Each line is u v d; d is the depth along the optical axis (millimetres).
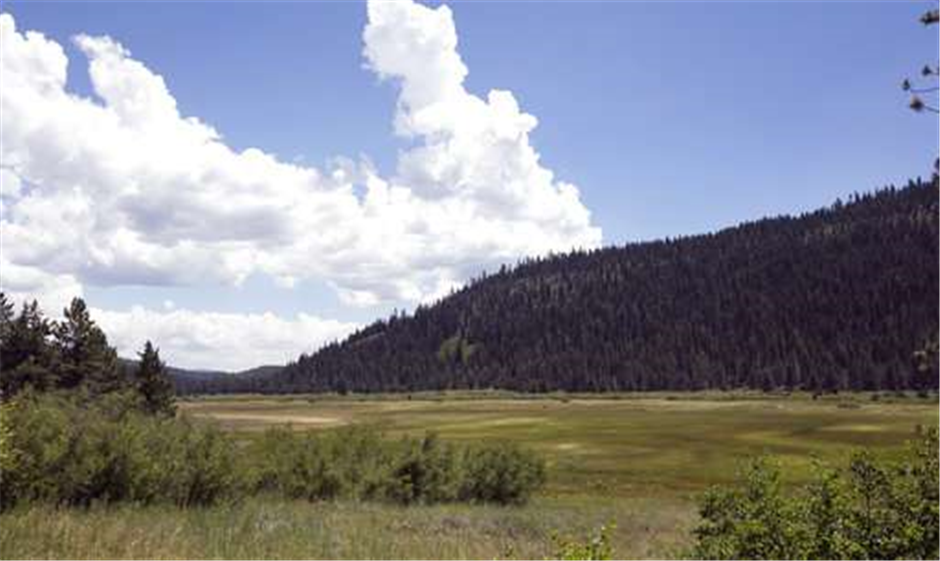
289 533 16297
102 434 19938
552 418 125000
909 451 7293
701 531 8258
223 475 22188
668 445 72250
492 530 20047
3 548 12398
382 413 151375
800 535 7117
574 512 25906
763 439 77188
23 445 18250
